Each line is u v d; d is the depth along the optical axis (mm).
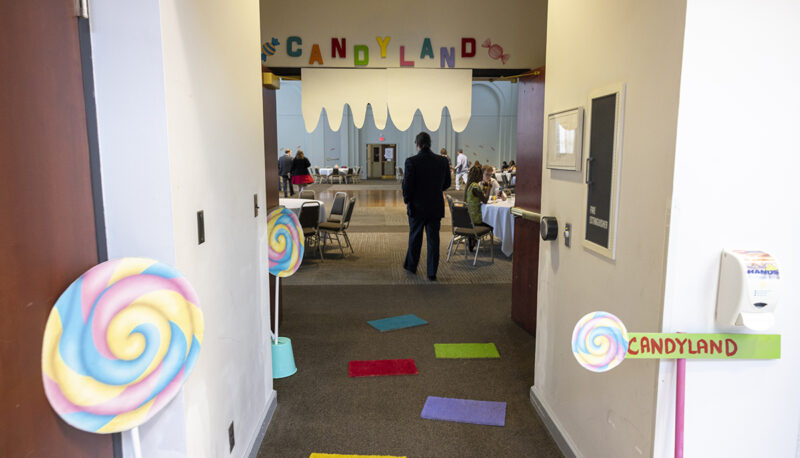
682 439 1577
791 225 1534
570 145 2297
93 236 1410
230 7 2068
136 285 1240
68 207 1296
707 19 1433
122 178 1431
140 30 1385
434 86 4379
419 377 3209
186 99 1580
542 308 2760
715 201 1511
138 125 1416
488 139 20062
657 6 1579
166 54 1427
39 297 1182
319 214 6977
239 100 2203
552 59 2576
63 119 1279
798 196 1521
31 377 1151
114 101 1405
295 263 2828
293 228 2811
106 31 1381
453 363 3418
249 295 2355
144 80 1403
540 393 2789
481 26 4309
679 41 1460
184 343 1333
